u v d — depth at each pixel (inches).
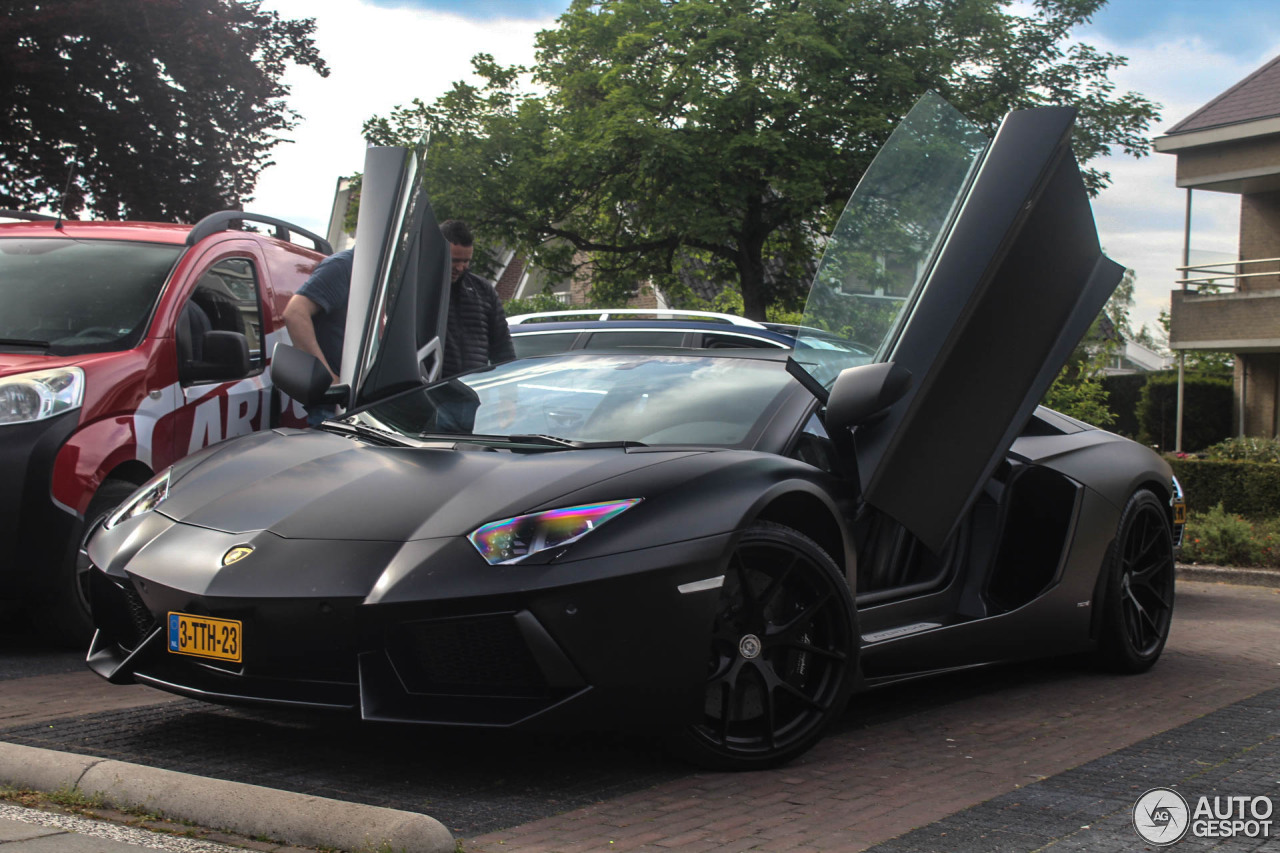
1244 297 790.5
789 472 129.4
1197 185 813.9
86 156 579.5
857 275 144.9
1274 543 380.5
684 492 118.4
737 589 121.6
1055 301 157.5
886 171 147.6
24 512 172.1
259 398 222.2
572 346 286.5
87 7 540.1
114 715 136.6
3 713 136.9
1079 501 177.6
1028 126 152.4
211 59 582.2
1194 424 928.9
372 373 166.4
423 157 178.5
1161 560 194.2
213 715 136.9
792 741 124.0
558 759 121.6
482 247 1047.0
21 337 194.4
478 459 127.1
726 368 155.6
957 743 136.4
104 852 87.6
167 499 130.4
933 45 919.0
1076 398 664.4
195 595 112.8
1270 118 762.2
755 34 890.1
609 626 109.0
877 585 153.9
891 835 100.0
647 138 864.3
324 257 270.5
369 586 108.2
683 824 101.6
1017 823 104.0
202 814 95.2
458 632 108.9
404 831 87.4
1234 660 202.5
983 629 159.5
